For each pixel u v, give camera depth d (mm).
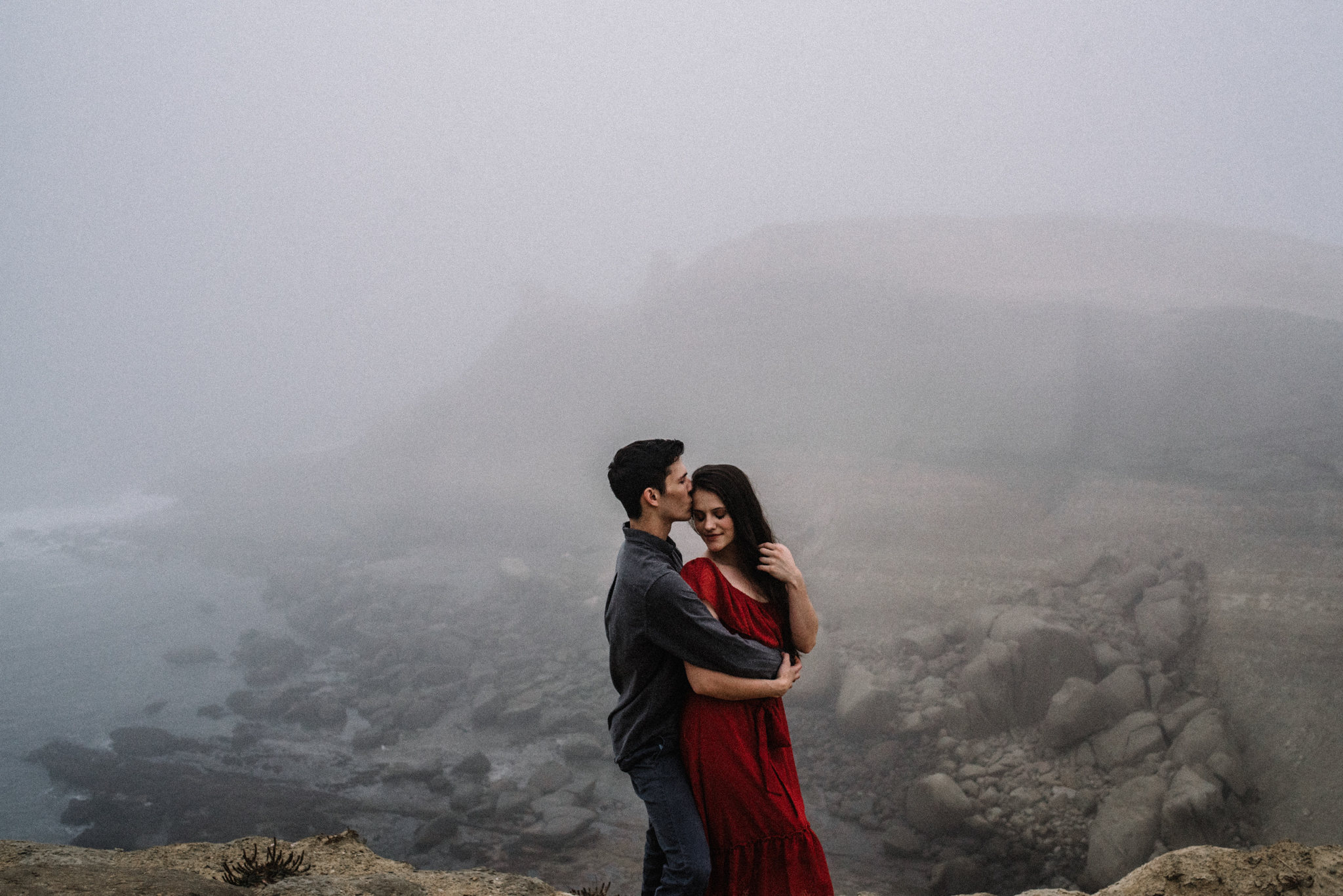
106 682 40094
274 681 38188
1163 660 24188
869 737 25562
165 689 38656
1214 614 24703
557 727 30438
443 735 31047
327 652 41188
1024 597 28641
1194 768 20531
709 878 2383
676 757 2445
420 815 25625
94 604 53906
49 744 33094
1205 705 22078
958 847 20734
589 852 23031
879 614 30750
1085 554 28984
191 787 28391
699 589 2408
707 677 2287
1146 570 26859
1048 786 21734
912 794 22016
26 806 28672
